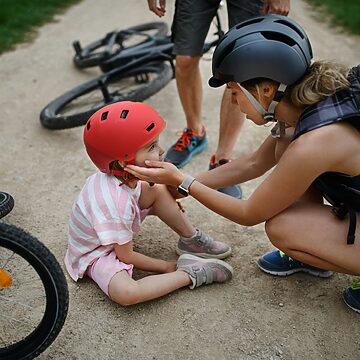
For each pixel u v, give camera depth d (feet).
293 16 20.39
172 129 11.82
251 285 7.43
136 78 14.44
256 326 6.77
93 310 7.04
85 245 7.26
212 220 8.79
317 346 6.50
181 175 6.76
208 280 7.31
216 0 9.14
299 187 6.08
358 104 5.75
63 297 5.80
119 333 6.72
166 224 8.03
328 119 5.75
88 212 7.02
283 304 7.09
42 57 16.80
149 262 7.39
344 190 6.22
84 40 18.47
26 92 14.15
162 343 6.57
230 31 6.27
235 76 6.04
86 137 6.91
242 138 11.40
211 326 6.77
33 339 6.04
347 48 17.03
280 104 6.16
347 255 6.45
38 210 9.15
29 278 7.49
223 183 7.89
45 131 11.96
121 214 6.88
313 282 7.45
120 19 21.02
